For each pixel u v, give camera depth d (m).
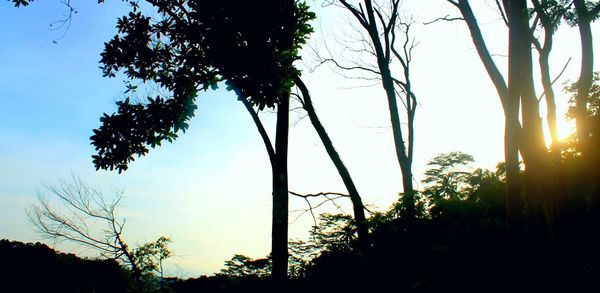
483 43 8.98
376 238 8.26
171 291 14.89
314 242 9.81
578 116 10.30
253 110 11.24
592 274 5.70
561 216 6.82
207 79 9.04
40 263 20.55
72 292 17.28
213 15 8.51
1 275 19.52
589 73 10.36
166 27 9.26
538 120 7.41
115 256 15.21
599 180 8.03
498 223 7.33
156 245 15.51
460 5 9.45
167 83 9.35
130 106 10.02
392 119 14.72
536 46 10.70
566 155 10.55
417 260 7.07
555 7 11.84
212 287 13.07
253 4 8.44
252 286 11.66
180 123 9.83
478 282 5.90
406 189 13.75
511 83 7.14
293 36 9.45
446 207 8.63
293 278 10.04
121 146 9.71
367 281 7.39
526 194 7.40
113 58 9.78
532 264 5.97
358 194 12.76
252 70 8.56
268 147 11.31
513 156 6.94
